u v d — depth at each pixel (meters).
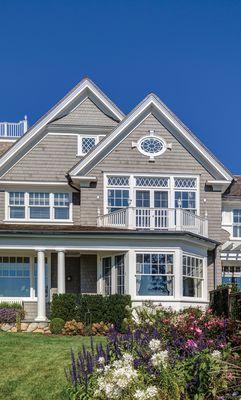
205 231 25.64
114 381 8.07
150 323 12.98
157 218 24.39
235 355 9.16
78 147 27.11
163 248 22.72
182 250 22.97
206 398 8.23
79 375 9.44
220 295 16.25
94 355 10.27
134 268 22.45
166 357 8.67
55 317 20.50
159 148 26.42
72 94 27.30
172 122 26.41
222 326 11.66
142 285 22.47
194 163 26.55
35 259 25.30
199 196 26.42
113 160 26.11
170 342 10.63
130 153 26.23
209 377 8.20
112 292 23.25
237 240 28.33
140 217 24.33
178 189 26.34
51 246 22.20
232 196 28.30
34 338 16.36
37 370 12.25
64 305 20.59
